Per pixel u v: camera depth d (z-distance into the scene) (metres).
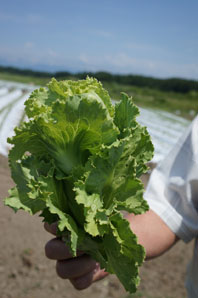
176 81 34.97
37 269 3.75
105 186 0.96
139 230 1.48
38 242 4.17
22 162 1.01
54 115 0.88
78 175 0.96
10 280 3.54
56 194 0.96
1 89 22.44
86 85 1.00
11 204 0.92
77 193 0.90
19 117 11.07
